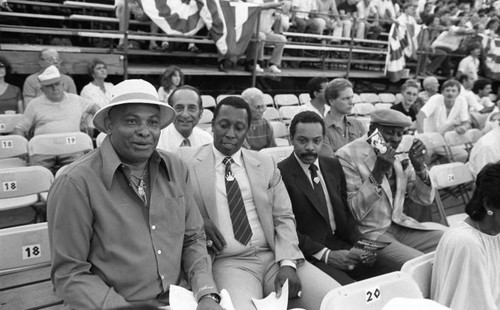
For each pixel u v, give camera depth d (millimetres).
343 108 3805
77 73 5965
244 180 2365
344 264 2381
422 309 1180
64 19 6664
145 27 7355
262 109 4293
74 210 1666
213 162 2352
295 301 2211
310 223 2592
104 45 7195
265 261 2322
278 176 2471
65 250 1678
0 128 4566
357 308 1741
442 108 5602
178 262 1870
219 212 2289
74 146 3906
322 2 9000
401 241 2973
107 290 1654
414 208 3543
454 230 1915
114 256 1716
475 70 9922
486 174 1859
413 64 10078
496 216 1841
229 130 2289
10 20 6660
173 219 1861
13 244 1978
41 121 4410
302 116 2598
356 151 2902
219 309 1706
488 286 1814
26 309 2629
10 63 5562
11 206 3211
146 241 1773
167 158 1945
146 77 7344
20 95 5480
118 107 1752
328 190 2715
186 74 6855
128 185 1781
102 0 7266
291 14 8578
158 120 1822
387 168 2670
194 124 3299
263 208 2342
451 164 3781
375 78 9695
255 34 7199
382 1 10008
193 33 6668
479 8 12234
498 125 3951
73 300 1639
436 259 1954
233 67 7570
